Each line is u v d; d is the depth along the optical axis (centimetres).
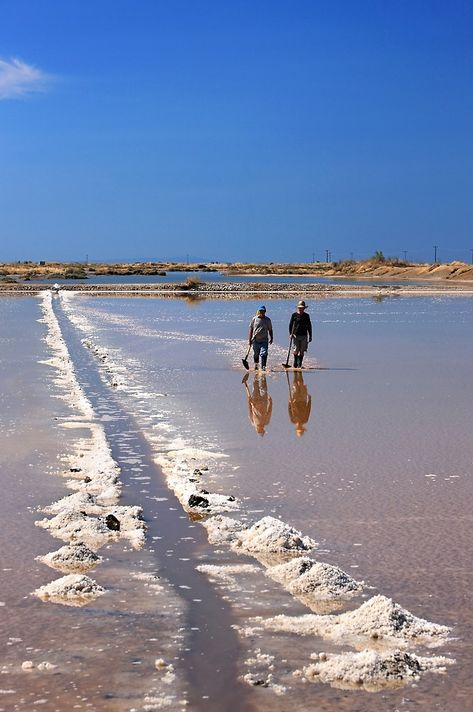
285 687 502
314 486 972
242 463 1085
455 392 1675
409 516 855
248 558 732
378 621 583
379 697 490
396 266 17262
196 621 594
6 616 603
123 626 586
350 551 753
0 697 487
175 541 777
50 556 720
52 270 17888
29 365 2106
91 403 1553
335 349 2597
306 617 601
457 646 559
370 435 1255
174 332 3250
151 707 477
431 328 3475
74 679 509
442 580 681
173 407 1518
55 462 1082
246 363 2081
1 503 896
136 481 995
